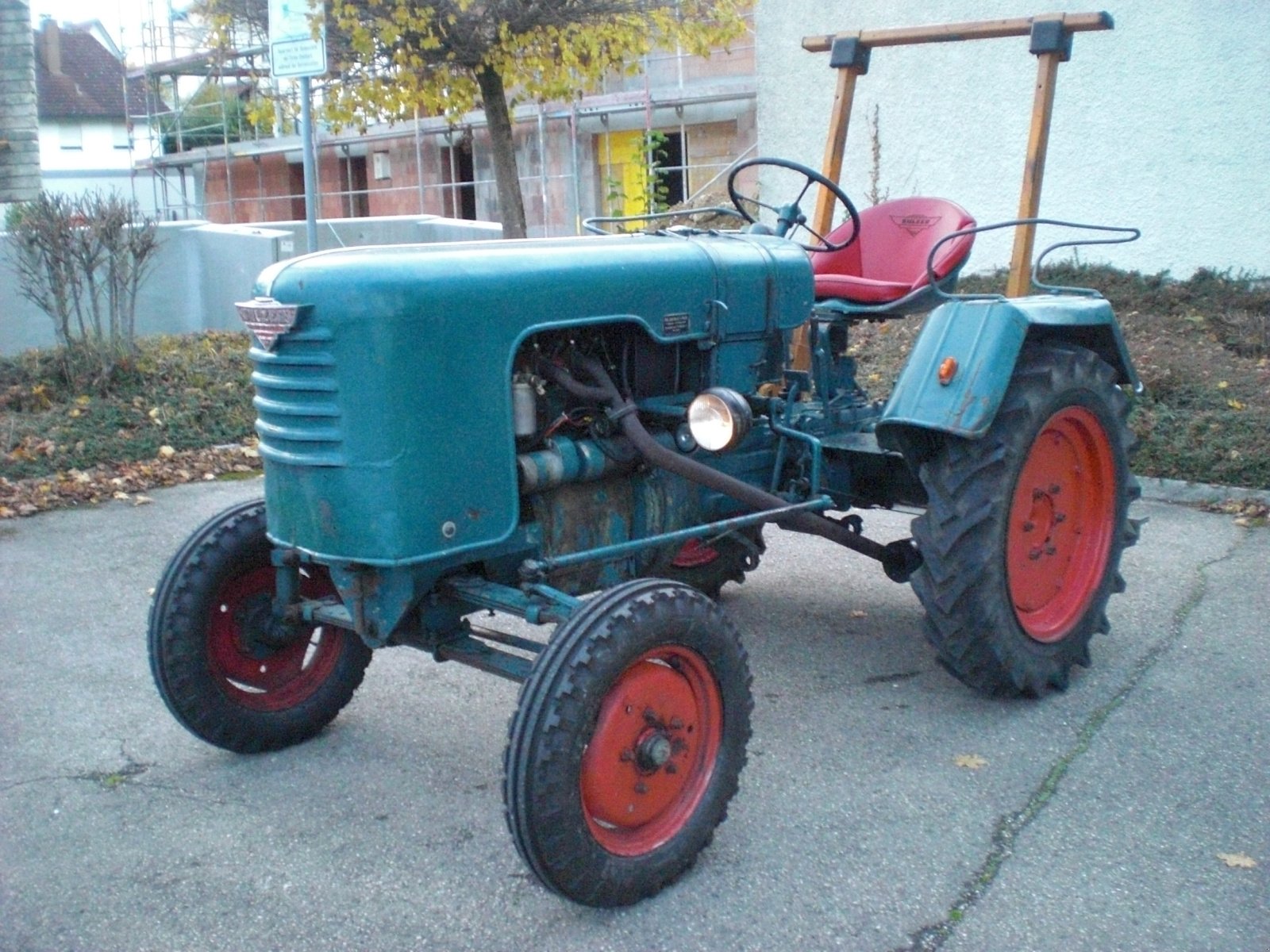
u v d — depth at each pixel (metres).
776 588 5.38
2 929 2.87
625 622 2.85
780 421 4.10
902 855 3.15
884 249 5.04
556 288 3.25
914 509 4.54
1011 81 9.83
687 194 16.09
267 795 3.54
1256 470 6.39
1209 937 2.79
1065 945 2.77
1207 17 8.94
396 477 3.00
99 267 8.41
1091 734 3.85
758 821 3.35
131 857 3.20
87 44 39.56
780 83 11.06
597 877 2.84
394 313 2.95
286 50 6.45
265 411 3.17
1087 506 4.39
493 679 4.40
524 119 17.38
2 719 4.07
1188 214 9.30
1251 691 4.13
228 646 3.73
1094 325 4.32
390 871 3.12
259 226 11.71
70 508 6.62
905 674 4.39
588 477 3.42
